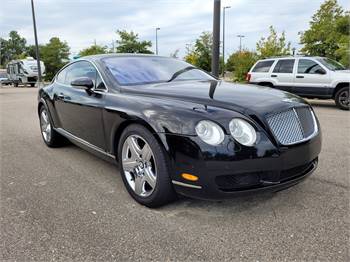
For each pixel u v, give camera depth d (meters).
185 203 3.33
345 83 10.27
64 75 5.24
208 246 2.61
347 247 2.55
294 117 3.06
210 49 29.36
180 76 4.36
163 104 3.13
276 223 2.92
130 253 2.55
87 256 2.53
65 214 3.19
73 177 4.20
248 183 2.79
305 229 2.81
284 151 2.85
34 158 5.09
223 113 2.84
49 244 2.69
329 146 5.43
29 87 31.80
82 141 4.46
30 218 3.12
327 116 8.90
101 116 3.79
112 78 3.98
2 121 8.97
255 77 12.48
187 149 2.79
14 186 3.93
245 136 2.76
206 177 2.74
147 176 3.19
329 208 3.17
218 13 10.38
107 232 2.85
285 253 2.50
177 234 2.79
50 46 46.50
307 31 20.30
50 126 5.52
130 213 3.17
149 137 3.07
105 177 4.18
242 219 3.01
